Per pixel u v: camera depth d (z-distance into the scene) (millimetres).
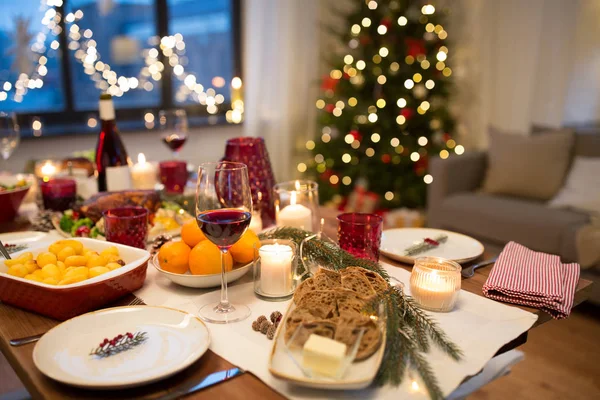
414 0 3449
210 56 3580
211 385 699
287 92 3594
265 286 959
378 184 3398
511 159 2783
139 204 1351
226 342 803
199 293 986
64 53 3008
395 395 669
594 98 3320
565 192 2611
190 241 1008
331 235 1309
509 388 1782
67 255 989
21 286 879
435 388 664
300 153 3854
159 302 944
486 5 3682
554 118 3508
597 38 3234
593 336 2133
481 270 1111
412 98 3320
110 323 828
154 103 3418
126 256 1023
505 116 3730
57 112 3059
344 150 3420
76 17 2986
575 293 995
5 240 1222
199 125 3422
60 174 1630
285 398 671
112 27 3145
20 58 2811
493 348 781
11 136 1618
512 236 2518
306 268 996
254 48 3408
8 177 1664
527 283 987
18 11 2766
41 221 1384
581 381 1824
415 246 1207
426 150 3355
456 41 3861
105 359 736
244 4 3439
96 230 1239
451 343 771
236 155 1280
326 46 3900
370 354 713
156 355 746
